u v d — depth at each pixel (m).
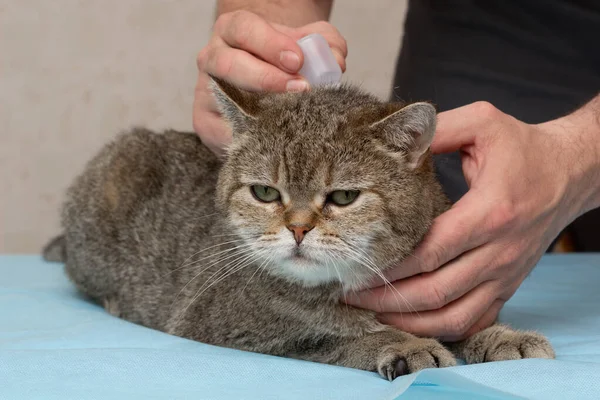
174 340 0.62
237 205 0.62
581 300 0.72
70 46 1.09
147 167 0.77
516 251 0.60
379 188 0.60
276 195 0.62
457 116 0.62
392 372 0.55
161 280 0.71
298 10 0.77
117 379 0.53
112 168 0.78
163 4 1.09
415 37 0.91
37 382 0.52
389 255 0.59
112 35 1.09
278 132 0.61
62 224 0.81
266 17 0.75
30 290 0.76
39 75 1.09
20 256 0.92
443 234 0.58
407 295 0.59
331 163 0.60
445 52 0.88
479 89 0.87
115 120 1.11
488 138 0.61
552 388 0.51
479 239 0.59
